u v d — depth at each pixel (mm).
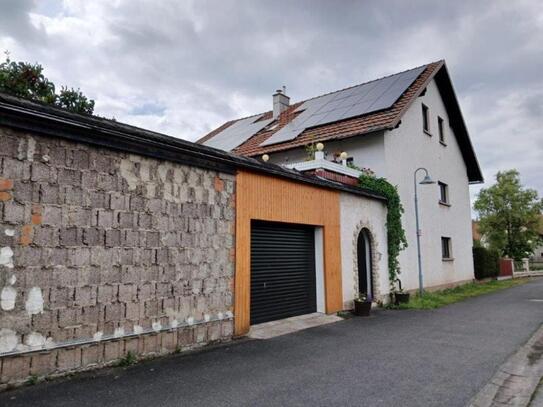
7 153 4441
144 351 5605
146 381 4754
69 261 4871
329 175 11305
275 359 5863
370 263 11875
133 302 5520
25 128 4547
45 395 4180
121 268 5414
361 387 4691
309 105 18406
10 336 4324
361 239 11977
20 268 4449
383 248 12336
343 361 5797
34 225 4598
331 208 10297
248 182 7750
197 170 6688
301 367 5473
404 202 13953
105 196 5316
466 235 19406
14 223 4441
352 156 13828
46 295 4633
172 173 6250
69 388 4410
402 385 4773
